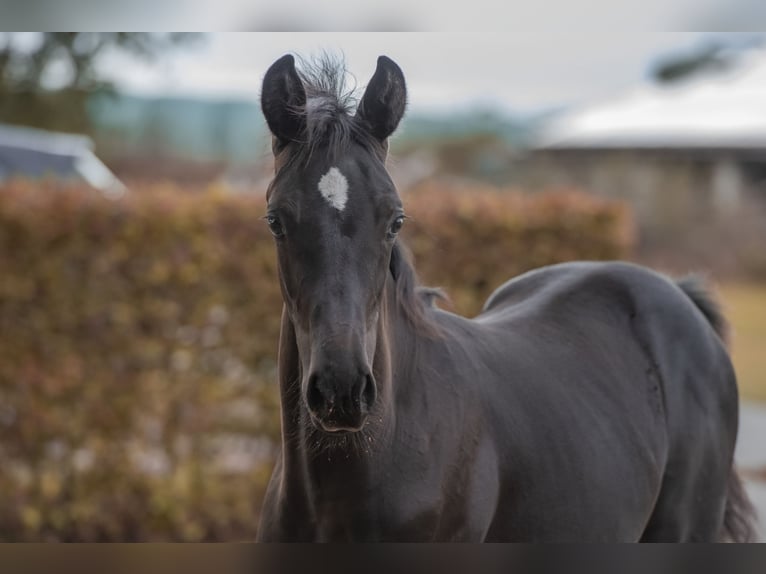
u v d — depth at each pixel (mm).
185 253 10391
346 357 3936
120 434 10391
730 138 31156
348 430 3984
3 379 10219
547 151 34125
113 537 10469
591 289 6410
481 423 4918
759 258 40344
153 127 49781
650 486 5828
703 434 6160
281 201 4262
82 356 10305
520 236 11641
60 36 22156
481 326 5672
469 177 57688
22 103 23500
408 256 4836
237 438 10734
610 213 11953
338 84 4652
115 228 10234
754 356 25750
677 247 40875
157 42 23297
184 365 10492
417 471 4512
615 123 34375
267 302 10570
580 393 5680
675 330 6320
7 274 10125
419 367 4711
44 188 10477
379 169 4359
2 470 10312
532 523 5121
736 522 6570
